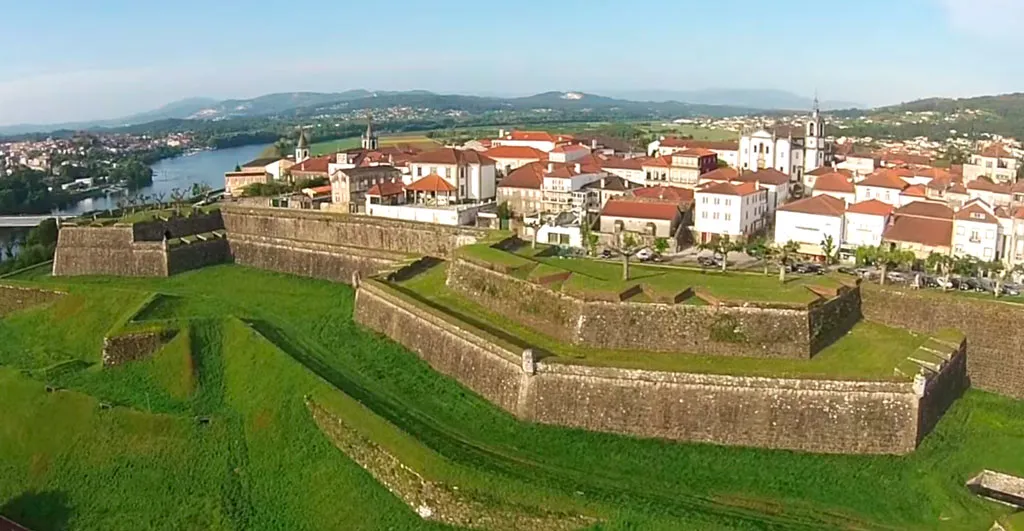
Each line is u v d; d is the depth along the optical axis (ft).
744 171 579.07
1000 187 471.21
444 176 547.49
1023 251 387.14
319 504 226.17
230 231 503.61
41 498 246.27
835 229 439.22
